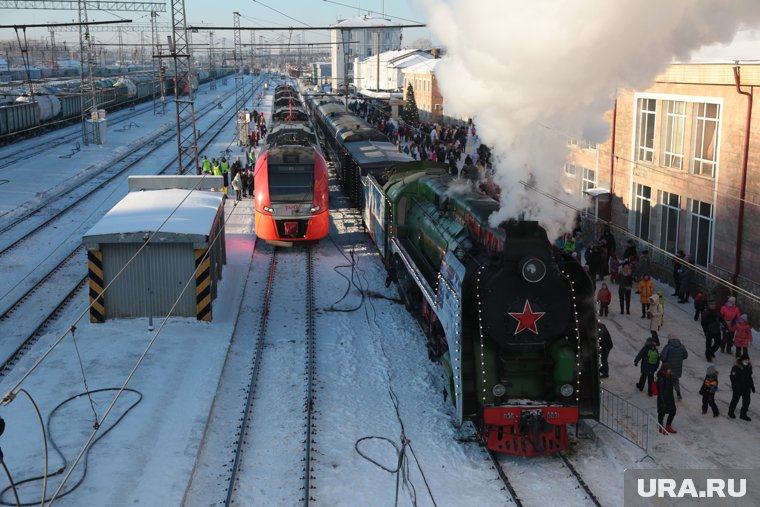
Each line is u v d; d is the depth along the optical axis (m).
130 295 16.59
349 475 10.77
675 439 11.73
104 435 11.54
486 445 11.36
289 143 25.02
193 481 10.61
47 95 56.66
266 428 12.17
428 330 15.32
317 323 17.20
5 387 13.24
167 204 19.05
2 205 29.69
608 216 23.09
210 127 64.25
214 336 15.98
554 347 11.50
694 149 19.23
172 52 29.08
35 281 20.28
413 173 19.41
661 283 20.41
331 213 29.44
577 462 11.15
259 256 23.27
